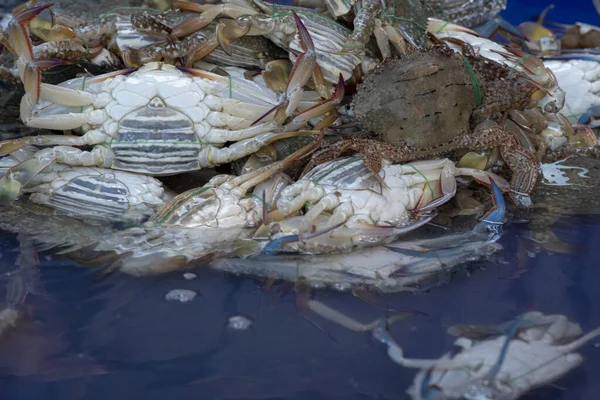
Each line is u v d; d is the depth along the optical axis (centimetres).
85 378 85
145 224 101
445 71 102
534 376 86
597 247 99
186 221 100
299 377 86
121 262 96
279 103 103
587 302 93
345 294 93
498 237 101
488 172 104
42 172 102
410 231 101
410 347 88
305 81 102
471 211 104
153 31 104
